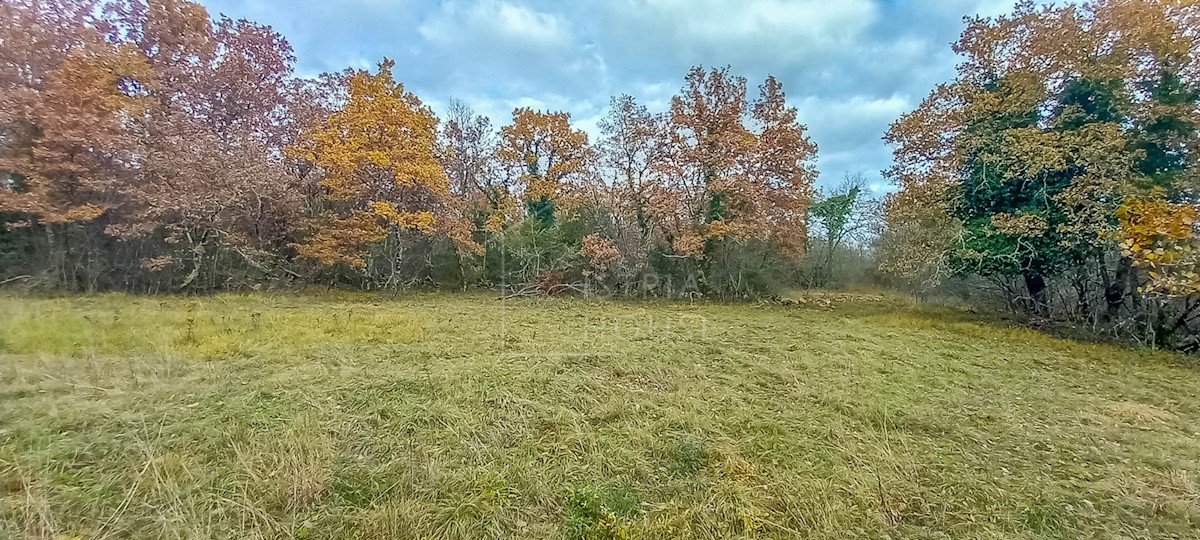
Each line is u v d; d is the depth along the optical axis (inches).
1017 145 407.2
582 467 143.7
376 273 665.0
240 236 569.3
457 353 277.6
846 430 175.6
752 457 152.6
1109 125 365.4
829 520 118.2
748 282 677.3
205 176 521.0
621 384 226.7
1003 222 417.1
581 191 688.4
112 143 483.5
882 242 726.5
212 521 111.5
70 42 499.5
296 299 527.2
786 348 316.8
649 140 677.9
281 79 654.5
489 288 683.4
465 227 650.2
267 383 205.9
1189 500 129.5
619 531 109.7
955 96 486.6
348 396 194.1
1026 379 253.8
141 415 166.7
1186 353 340.5
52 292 493.7
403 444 154.8
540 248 677.9
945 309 547.2
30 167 473.7
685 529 112.9
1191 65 350.6
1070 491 134.6
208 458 140.7
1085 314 429.1
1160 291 309.7
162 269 552.4
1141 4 352.8
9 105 446.0
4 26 457.1
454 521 114.5
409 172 605.6
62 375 207.3
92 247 534.0
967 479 140.0
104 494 119.9
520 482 133.1
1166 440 173.0
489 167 730.8
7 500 114.8
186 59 590.2
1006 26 455.8
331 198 616.1
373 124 596.4
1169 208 181.0
